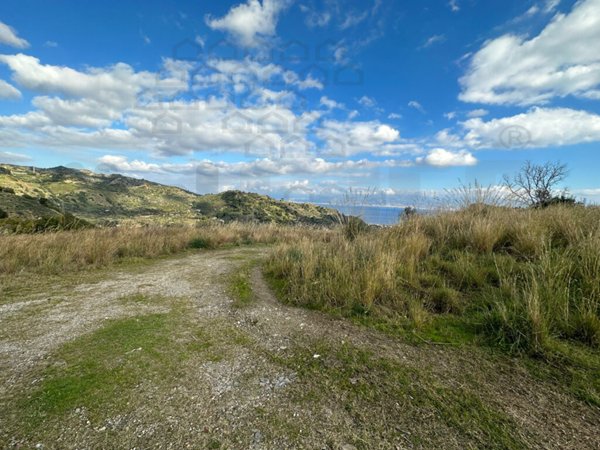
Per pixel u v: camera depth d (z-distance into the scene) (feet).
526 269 11.41
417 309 10.30
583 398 6.18
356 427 5.56
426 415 5.82
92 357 8.20
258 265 21.04
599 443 5.08
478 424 5.56
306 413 5.96
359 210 24.56
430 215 20.62
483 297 10.61
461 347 8.34
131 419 5.77
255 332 9.86
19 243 21.61
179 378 7.20
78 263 20.70
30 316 11.35
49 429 5.50
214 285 15.93
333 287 12.65
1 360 8.04
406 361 7.78
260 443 5.17
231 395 6.55
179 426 5.59
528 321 8.28
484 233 15.08
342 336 9.36
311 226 42.24
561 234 14.08
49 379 7.12
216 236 34.06
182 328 10.21
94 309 12.19
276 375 7.34
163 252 27.07
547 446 5.03
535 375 7.00
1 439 5.26
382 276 12.14
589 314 8.13
